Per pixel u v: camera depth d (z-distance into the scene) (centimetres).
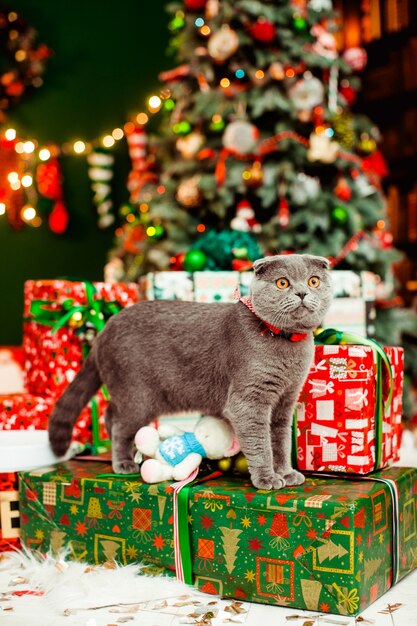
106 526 163
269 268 150
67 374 206
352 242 310
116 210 477
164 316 169
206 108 317
